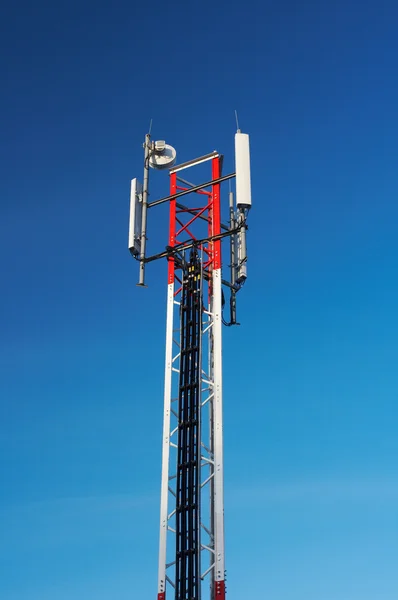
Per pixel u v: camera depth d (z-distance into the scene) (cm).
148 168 5791
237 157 5391
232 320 5378
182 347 5031
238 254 5403
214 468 4609
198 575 4284
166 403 4903
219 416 4753
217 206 5512
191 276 5262
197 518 4438
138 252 5503
